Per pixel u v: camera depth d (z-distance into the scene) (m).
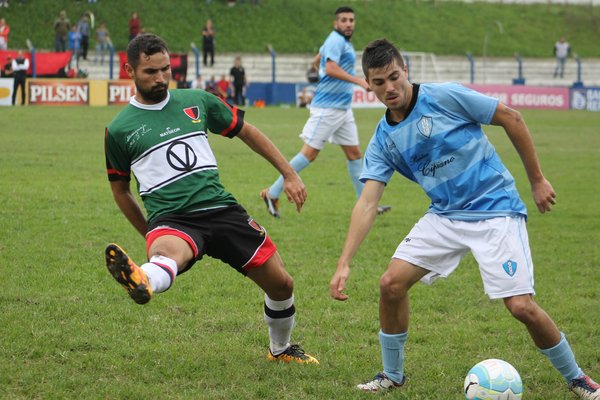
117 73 38.06
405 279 4.75
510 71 46.47
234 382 4.95
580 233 10.19
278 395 4.75
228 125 5.10
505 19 52.16
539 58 47.56
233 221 4.89
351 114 11.08
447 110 4.65
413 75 45.06
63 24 36.97
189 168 4.82
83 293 6.80
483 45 48.47
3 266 7.56
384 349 4.88
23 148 16.72
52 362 5.16
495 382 4.37
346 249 4.73
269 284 5.06
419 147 4.70
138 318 6.18
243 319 6.26
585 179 15.08
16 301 6.51
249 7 46.97
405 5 51.69
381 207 11.09
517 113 4.65
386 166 4.89
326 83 10.84
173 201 4.80
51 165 14.38
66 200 11.04
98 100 31.89
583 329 6.31
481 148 4.70
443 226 4.73
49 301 6.50
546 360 5.54
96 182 12.72
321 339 5.91
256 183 13.30
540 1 54.56
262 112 31.67
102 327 5.92
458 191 4.70
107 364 5.18
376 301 6.94
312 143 10.95
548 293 7.38
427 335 6.04
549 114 35.00
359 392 4.83
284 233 9.56
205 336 5.86
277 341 5.33
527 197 13.04
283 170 5.19
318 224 10.14
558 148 20.52
